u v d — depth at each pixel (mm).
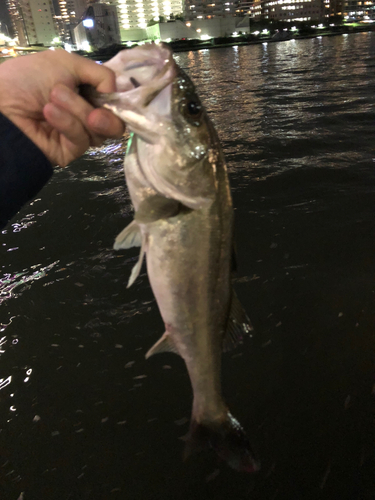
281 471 647
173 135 380
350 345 853
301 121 2693
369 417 706
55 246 1302
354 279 1049
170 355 864
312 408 733
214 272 423
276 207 1455
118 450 684
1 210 403
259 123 2770
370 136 2195
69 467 663
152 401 764
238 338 475
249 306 993
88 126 362
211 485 636
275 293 1028
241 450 469
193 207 399
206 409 464
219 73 6617
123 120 367
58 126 355
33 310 1007
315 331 899
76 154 430
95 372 828
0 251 1295
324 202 1456
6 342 912
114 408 752
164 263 410
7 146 394
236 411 741
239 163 1964
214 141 409
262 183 1676
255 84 4871
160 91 376
